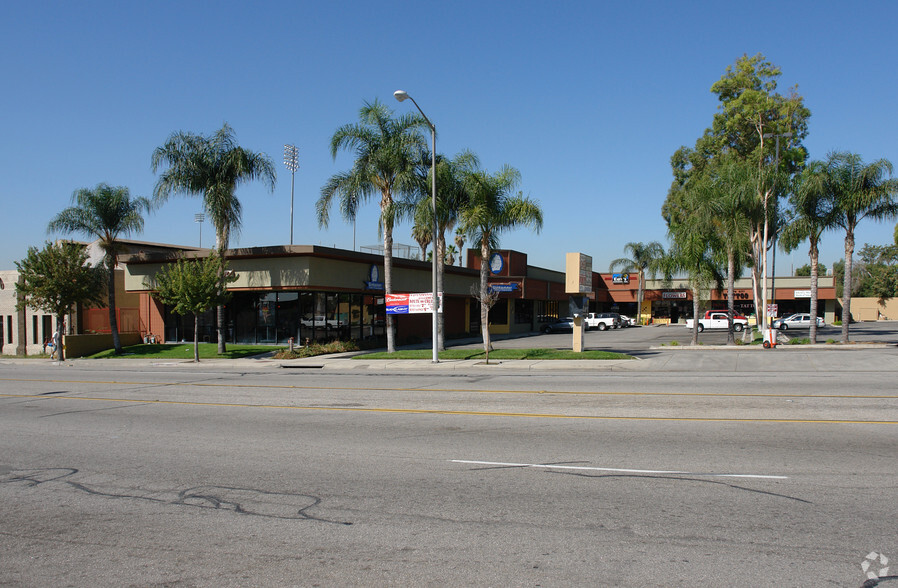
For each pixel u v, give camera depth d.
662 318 68.56
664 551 5.01
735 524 5.58
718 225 30.59
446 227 27.53
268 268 28.89
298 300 30.11
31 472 7.88
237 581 4.61
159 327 34.41
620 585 4.41
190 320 33.81
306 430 10.32
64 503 6.59
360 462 8.07
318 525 5.77
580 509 6.07
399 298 26.38
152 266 32.38
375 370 22.23
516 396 13.90
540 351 26.34
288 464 8.05
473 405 12.67
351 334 33.12
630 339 40.78
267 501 6.52
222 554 5.14
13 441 9.81
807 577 4.50
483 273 24.97
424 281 37.06
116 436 10.09
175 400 14.34
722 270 33.41
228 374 21.39
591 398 13.27
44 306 29.75
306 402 13.64
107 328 35.25
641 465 7.62
